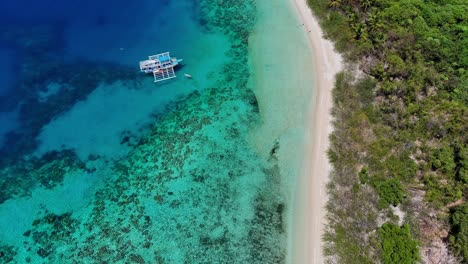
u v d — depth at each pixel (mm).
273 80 49625
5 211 38812
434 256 33406
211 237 36344
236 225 37031
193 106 47562
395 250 32906
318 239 35219
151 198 39375
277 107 46531
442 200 36625
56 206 39219
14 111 47531
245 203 38531
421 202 36812
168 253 35438
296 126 44375
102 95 49062
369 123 43062
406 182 38219
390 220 35781
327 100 46438
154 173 41500
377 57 49500
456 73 46781
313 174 39844
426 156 39844
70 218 38219
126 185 40719
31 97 48906
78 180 41281
